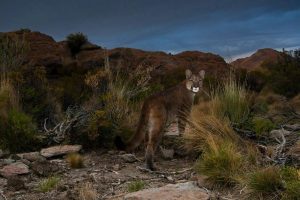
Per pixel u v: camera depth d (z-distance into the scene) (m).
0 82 11.85
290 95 17.80
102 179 7.35
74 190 6.76
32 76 12.35
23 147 9.51
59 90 12.77
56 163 8.34
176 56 23.48
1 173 7.60
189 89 8.94
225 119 9.27
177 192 6.05
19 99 11.25
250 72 20.30
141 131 8.26
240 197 6.17
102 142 9.70
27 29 22.25
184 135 8.83
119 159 8.73
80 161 8.21
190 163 8.34
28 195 6.65
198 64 21.94
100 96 11.19
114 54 21.34
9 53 13.55
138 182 6.79
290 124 10.54
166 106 8.56
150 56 21.61
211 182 6.65
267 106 13.12
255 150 7.77
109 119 10.05
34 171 7.76
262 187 5.97
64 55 21.09
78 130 9.90
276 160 7.08
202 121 8.91
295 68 20.28
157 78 18.69
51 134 9.95
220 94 10.69
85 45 22.55
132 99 12.19
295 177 5.98
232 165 6.80
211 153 7.25
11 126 9.55
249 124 9.47
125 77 13.18
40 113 11.44
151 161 7.98
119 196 6.35
